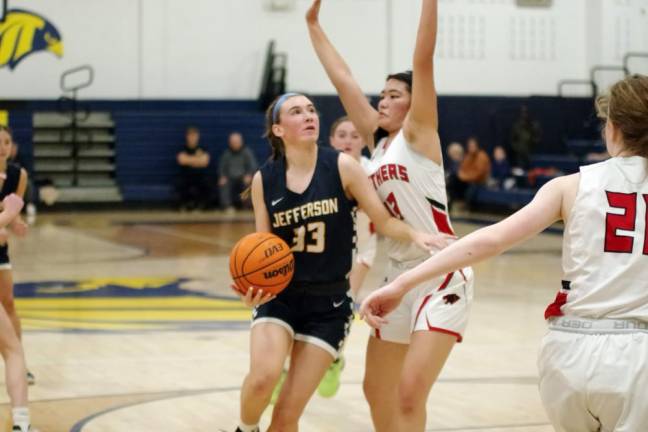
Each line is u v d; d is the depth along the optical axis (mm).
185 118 27953
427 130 5410
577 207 3613
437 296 5324
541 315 11805
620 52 30797
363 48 29734
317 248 5258
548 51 30672
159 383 8273
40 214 26438
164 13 28594
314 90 29531
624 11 30750
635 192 3576
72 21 27859
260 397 5047
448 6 30047
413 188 5488
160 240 20422
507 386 8172
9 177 7285
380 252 18922
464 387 8141
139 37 28453
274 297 5176
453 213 26047
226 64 29109
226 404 7551
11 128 26672
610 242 3545
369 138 6172
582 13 30875
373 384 5637
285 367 7047
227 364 9062
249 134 28219
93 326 11039
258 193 5379
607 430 3516
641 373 3408
